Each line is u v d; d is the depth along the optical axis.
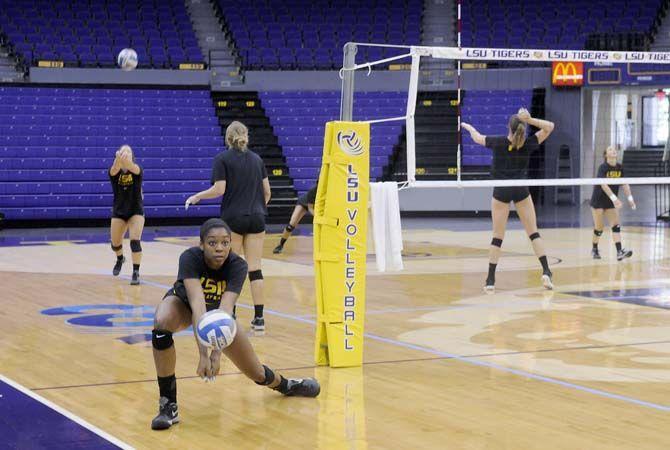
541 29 26.30
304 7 27.61
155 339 4.94
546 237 16.86
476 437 4.77
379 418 5.15
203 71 24.56
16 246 15.88
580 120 24.20
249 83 25.05
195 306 4.84
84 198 21.00
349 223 6.50
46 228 20.38
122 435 4.78
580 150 24.28
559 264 12.90
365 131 6.57
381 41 26.72
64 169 21.50
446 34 26.83
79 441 4.64
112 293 10.17
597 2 27.19
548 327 8.07
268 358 6.80
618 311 8.94
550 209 23.81
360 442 4.68
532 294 10.10
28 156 21.50
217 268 5.09
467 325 8.19
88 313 8.81
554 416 5.18
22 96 22.80
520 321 8.38
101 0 26.39
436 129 23.83
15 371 6.27
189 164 22.53
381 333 7.82
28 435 4.74
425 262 13.21
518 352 7.00
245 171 7.58
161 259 13.76
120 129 22.62
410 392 5.76
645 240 16.20
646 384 5.95
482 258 13.69
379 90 25.03
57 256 14.17
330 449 4.56
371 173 23.17
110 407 5.34
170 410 4.98
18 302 9.52
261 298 7.77
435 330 7.95
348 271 6.51
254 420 5.09
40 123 22.25
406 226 20.12
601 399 5.56
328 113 24.42
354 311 6.52
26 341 7.38
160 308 5.03
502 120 23.70
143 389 5.78
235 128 7.62
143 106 23.56
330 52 25.95
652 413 5.24
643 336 7.64
